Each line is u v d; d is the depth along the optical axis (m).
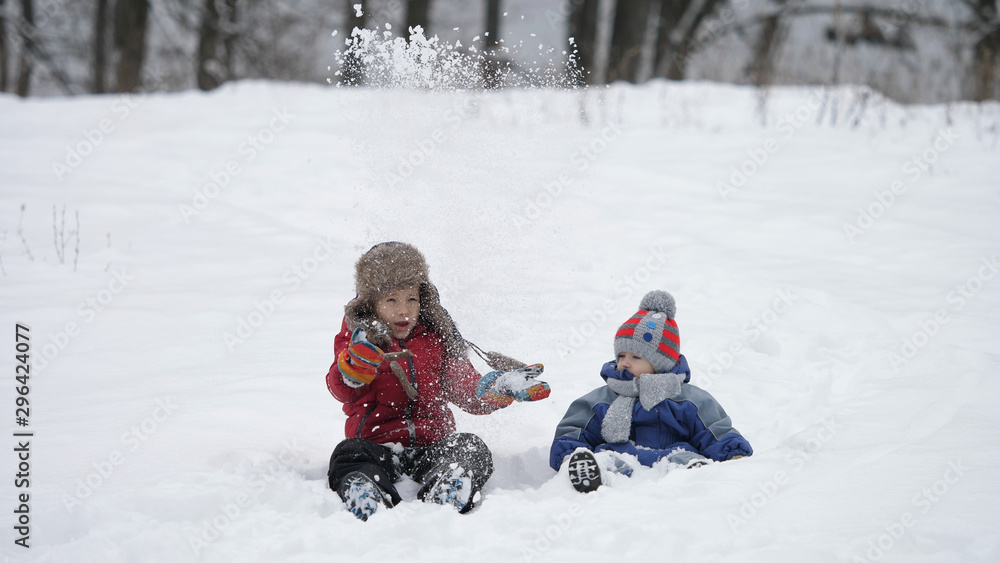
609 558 2.34
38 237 7.14
